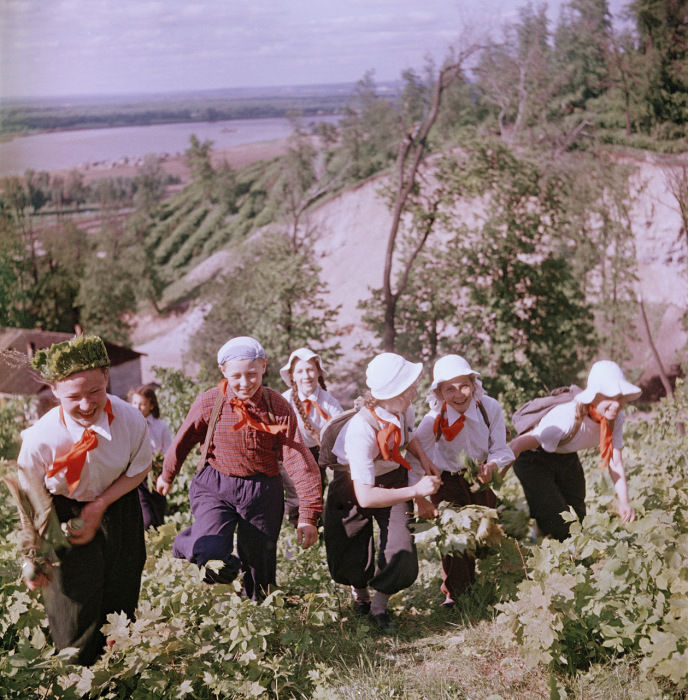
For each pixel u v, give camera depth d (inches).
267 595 144.5
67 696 112.7
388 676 129.9
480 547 162.4
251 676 125.8
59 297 2427.4
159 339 2493.8
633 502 184.2
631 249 1296.8
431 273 1321.4
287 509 222.8
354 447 146.5
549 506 174.7
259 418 145.9
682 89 1334.9
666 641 117.3
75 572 118.9
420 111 1583.4
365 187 2199.8
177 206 2896.2
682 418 301.3
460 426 156.8
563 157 1347.2
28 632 125.5
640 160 1321.4
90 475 118.6
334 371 1459.2
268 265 1493.6
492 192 1320.1
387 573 149.8
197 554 139.4
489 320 1261.1
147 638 122.2
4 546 145.3
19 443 114.7
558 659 126.3
